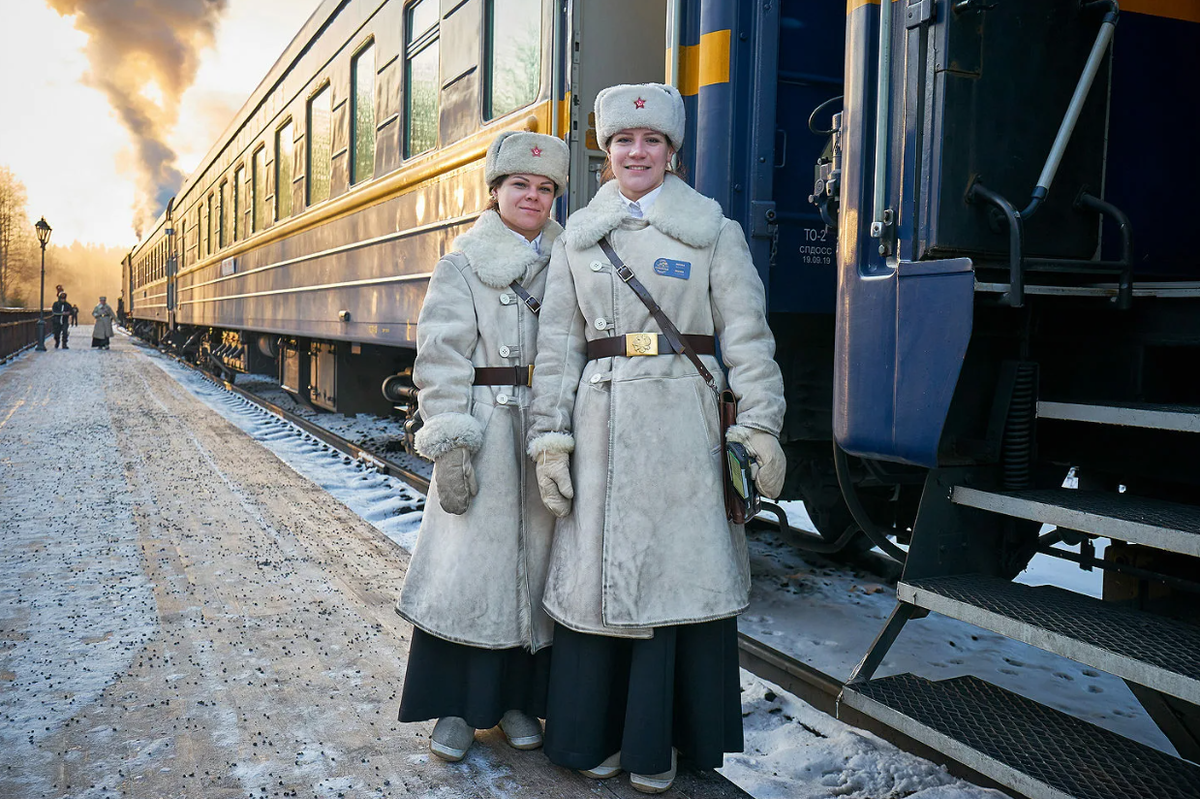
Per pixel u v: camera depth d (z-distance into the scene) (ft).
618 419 7.38
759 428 7.18
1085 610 7.18
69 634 10.89
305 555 14.56
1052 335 8.84
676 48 11.98
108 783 7.52
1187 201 9.38
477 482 7.86
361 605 12.11
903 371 8.01
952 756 6.94
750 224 11.74
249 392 42.88
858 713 8.92
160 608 11.87
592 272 7.58
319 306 26.58
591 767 7.56
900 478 10.33
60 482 20.31
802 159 12.32
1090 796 6.15
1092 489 9.11
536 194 8.20
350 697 9.25
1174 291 7.81
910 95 8.13
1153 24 9.09
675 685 7.64
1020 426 8.25
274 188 32.53
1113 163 9.00
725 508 7.52
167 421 31.63
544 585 8.01
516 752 8.23
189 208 57.41
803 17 12.16
